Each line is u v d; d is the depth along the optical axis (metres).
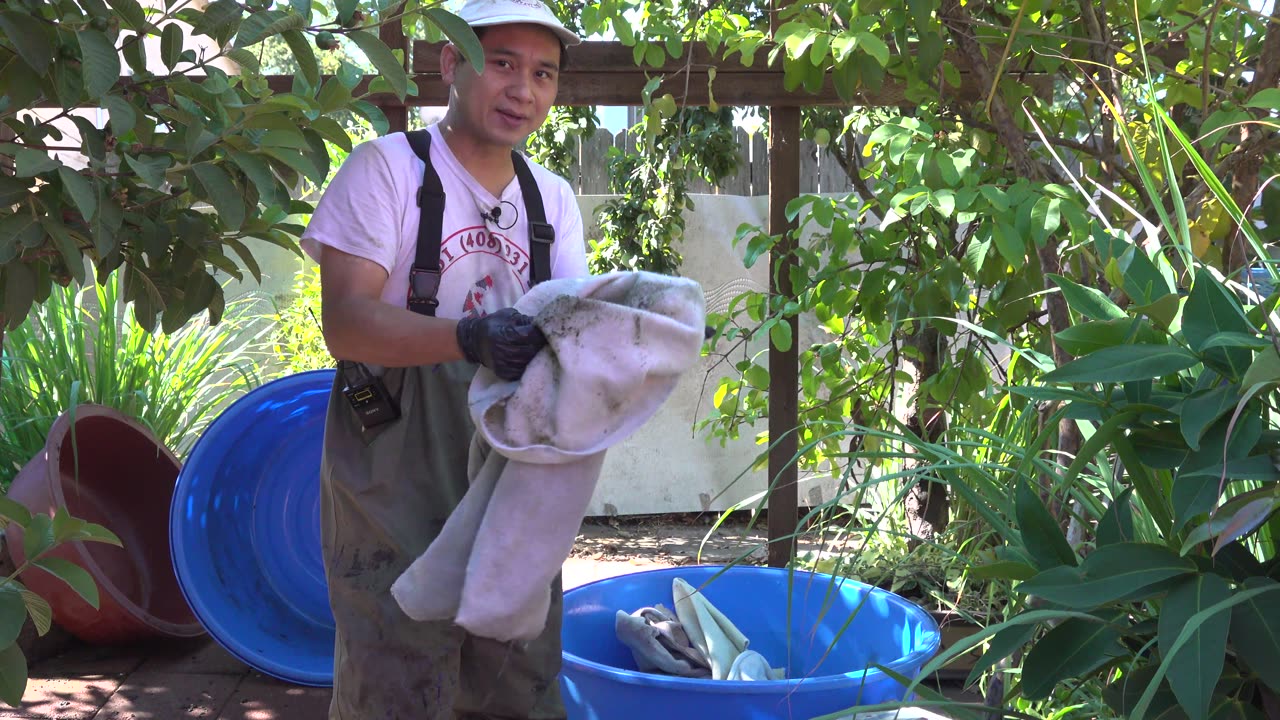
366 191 1.67
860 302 3.18
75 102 1.75
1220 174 2.35
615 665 2.74
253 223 2.19
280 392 3.46
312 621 3.46
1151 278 1.55
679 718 2.04
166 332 2.24
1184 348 1.44
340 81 2.24
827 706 2.02
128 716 2.86
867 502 4.33
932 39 2.47
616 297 1.63
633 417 1.55
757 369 3.55
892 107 3.58
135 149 1.89
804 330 5.41
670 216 4.92
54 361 4.16
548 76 1.77
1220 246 2.63
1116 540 1.57
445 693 1.75
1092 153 2.70
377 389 1.71
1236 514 1.31
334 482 1.73
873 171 3.21
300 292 5.26
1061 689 2.04
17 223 1.76
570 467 1.55
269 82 3.47
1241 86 2.75
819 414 3.54
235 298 5.25
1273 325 1.37
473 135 1.75
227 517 3.45
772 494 3.57
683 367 1.55
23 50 1.58
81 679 3.13
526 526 1.55
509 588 1.55
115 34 1.76
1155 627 1.47
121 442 3.82
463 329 1.55
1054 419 1.62
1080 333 1.54
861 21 2.55
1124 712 1.49
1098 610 1.54
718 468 5.57
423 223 1.71
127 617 3.25
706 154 4.76
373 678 1.72
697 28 3.54
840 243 2.99
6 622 1.75
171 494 3.93
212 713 2.90
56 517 1.83
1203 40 2.63
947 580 3.17
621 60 3.53
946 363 3.07
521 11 1.70
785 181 3.60
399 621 1.71
